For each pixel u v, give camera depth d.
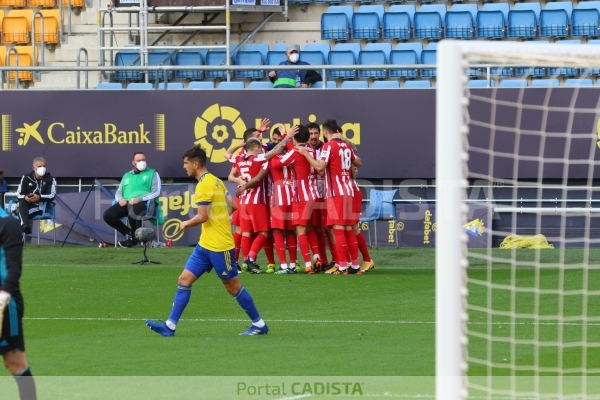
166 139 51.28
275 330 28.00
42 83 63.19
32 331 27.95
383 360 23.27
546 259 45.22
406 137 50.03
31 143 51.94
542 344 25.58
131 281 39.25
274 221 42.25
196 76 60.56
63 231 51.97
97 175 51.72
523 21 60.78
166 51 62.22
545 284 37.53
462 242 15.65
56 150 51.84
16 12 66.00
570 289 36.19
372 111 50.16
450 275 15.59
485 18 61.16
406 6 63.50
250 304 26.94
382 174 50.25
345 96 50.25
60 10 64.19
